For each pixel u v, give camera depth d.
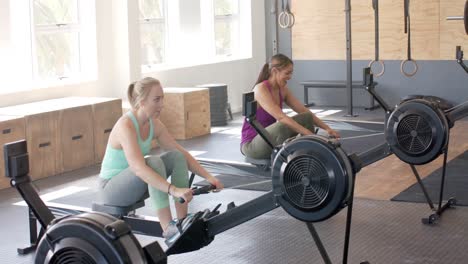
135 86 3.75
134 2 8.26
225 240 4.36
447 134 4.56
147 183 3.69
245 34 10.73
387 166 6.30
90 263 2.34
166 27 9.39
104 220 2.38
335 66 10.57
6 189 5.94
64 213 4.17
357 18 10.27
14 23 7.21
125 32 8.19
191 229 3.43
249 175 5.14
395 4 9.97
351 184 3.13
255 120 3.48
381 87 10.23
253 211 3.32
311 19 10.64
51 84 7.45
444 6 9.66
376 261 3.91
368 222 4.63
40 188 5.95
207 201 5.32
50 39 7.66
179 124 8.14
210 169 5.28
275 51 8.77
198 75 9.62
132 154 3.64
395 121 4.68
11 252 4.31
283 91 5.15
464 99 9.70
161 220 3.67
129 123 3.72
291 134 4.97
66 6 7.84
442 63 9.77
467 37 9.59
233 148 7.56
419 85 9.96
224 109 9.22
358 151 6.94
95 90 8.05
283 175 3.21
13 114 6.17
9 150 2.61
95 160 6.94
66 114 6.55
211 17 10.00
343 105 10.58
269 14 11.00
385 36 10.12
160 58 9.31
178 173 3.83
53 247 2.41
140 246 2.37
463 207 4.89
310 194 3.15
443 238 4.27
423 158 4.63
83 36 8.02
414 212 4.82
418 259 3.92
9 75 7.10
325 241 4.28
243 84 10.61
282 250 4.15
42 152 6.32
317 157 3.12
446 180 5.69
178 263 3.96
